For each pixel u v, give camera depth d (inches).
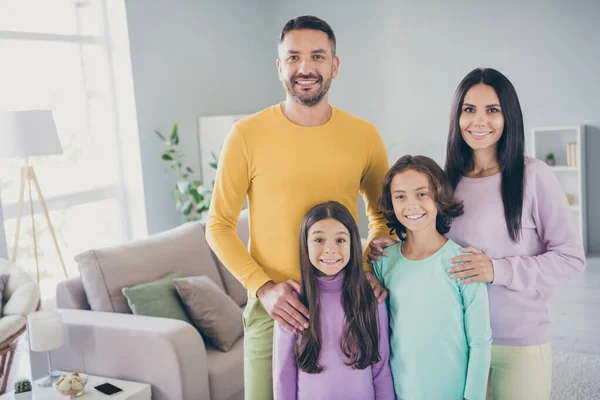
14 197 169.2
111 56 187.0
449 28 233.9
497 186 68.4
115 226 193.0
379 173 79.1
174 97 201.5
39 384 100.0
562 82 222.8
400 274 69.7
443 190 67.2
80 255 114.4
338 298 69.2
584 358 134.6
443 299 67.1
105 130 189.3
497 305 68.0
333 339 68.8
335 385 68.5
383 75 246.5
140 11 187.6
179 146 203.8
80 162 184.1
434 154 242.5
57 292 116.2
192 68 209.0
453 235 70.6
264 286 71.0
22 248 169.2
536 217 68.3
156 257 124.1
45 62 174.2
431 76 238.7
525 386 67.8
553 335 151.0
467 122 67.9
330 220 67.5
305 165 72.1
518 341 67.4
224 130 204.2
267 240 73.6
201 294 115.9
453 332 67.1
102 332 104.0
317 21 69.7
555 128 220.1
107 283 113.9
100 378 103.9
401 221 68.9
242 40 235.3
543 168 68.0
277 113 73.4
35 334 99.3
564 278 66.8
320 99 71.0
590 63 218.4
